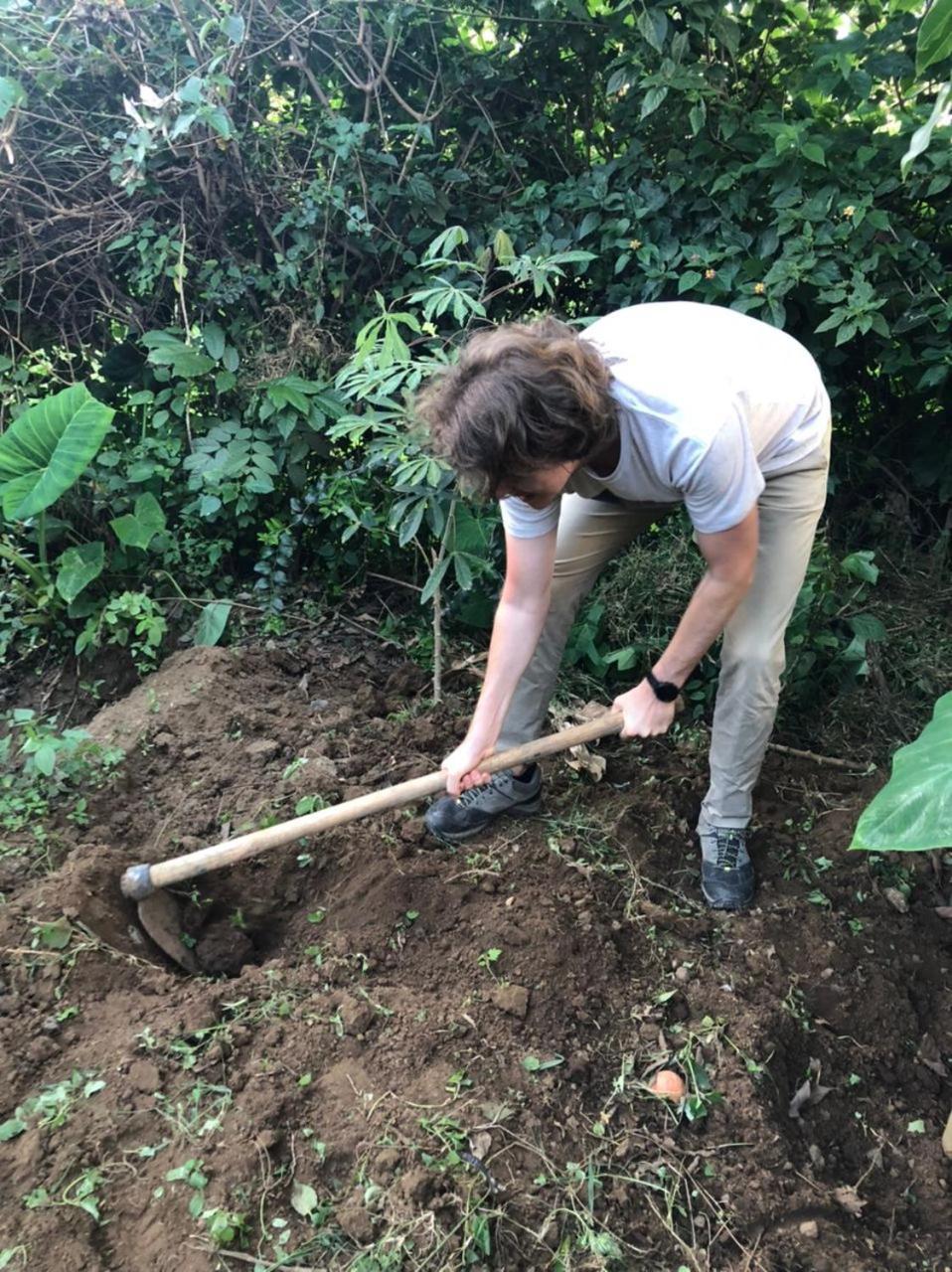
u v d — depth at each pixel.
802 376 2.01
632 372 1.69
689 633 1.93
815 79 3.55
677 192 3.52
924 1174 2.00
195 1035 1.95
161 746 2.76
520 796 2.56
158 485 3.45
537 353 1.49
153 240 3.49
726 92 3.57
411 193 3.52
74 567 3.11
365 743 2.88
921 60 1.80
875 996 2.29
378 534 3.33
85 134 3.37
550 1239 1.69
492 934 2.22
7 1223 1.61
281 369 3.42
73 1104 1.79
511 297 3.71
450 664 3.30
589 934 2.24
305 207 3.42
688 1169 1.85
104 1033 1.95
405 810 2.59
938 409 3.80
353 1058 1.94
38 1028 1.93
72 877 2.21
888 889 2.53
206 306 3.55
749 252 3.45
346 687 3.21
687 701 3.15
